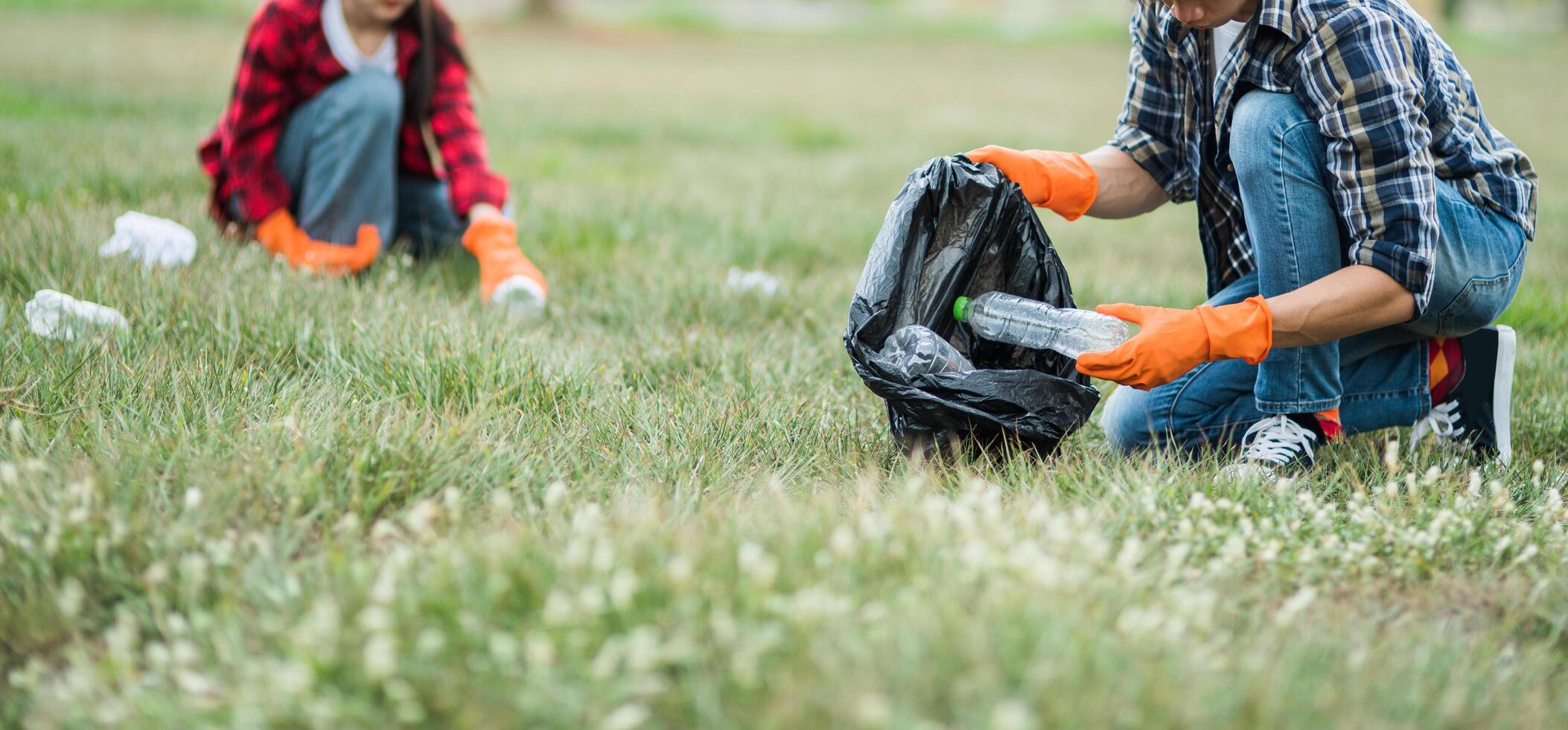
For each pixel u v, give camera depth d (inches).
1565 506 99.3
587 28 983.6
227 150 155.3
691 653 61.8
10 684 67.6
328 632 62.9
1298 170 98.3
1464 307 104.7
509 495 90.3
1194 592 78.1
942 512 80.1
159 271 135.8
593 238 190.4
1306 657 68.4
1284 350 103.8
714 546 74.6
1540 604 82.0
